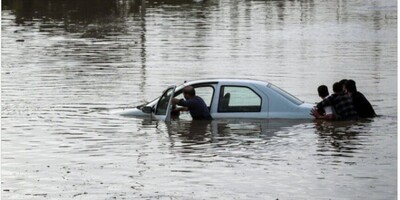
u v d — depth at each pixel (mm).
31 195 19453
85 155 23812
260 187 20047
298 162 22844
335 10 85188
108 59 48625
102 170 21953
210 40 58688
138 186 20234
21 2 90625
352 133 27266
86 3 90938
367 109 30156
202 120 29484
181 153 24047
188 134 27031
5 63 46969
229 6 89500
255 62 47000
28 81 39875
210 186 20188
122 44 56312
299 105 29781
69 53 51688
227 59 48438
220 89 29859
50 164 22688
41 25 69688
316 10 85188
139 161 23016
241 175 21297
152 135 26859
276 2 96375
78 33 63625
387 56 49188
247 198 19062
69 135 26891
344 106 29609
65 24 70438
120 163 22750
